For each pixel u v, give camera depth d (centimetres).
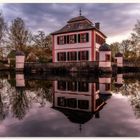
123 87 1474
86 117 662
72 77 2542
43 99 1015
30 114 713
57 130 530
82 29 3606
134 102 914
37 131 524
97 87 1487
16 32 5647
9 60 5138
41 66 3941
